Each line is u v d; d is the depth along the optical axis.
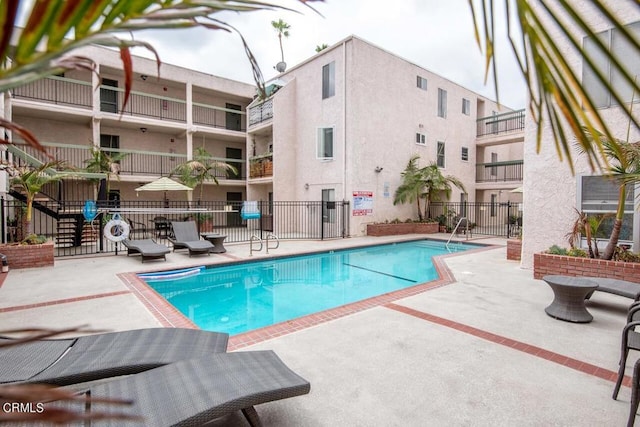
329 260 10.26
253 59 0.82
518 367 3.12
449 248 12.29
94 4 0.50
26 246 7.30
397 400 2.61
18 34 0.46
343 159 13.92
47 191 14.37
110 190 16.22
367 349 3.47
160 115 17.39
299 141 16.00
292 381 2.18
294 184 16.20
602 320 4.33
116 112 15.76
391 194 15.36
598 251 6.34
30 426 1.20
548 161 7.09
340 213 13.95
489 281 6.38
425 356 3.32
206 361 2.39
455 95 18.73
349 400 2.61
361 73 13.95
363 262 10.05
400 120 15.67
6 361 2.40
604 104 5.84
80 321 4.18
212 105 19.06
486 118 20.03
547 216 7.14
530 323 4.20
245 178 19.94
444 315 4.49
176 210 10.23
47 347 2.65
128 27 0.54
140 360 2.45
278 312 5.84
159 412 1.83
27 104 12.72
